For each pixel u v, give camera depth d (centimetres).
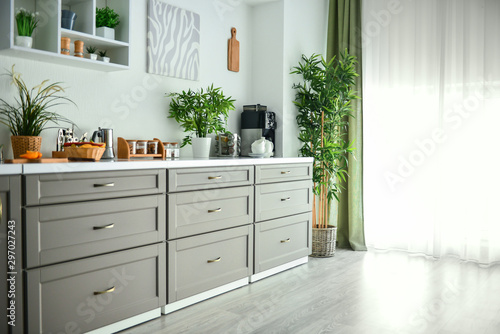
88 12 240
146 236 222
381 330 216
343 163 408
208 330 215
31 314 177
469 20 358
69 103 251
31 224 177
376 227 403
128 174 213
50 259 183
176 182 238
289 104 373
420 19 380
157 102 302
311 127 378
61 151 228
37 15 231
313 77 370
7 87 223
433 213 376
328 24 415
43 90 229
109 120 272
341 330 215
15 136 211
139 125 290
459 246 370
